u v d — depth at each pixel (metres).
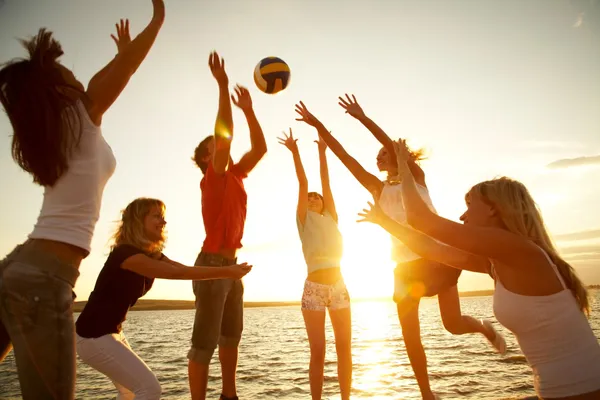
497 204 2.42
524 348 2.35
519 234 2.35
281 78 4.59
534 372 2.32
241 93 4.17
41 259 1.81
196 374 3.46
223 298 3.61
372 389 13.34
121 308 3.06
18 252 1.85
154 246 3.26
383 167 4.21
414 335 3.59
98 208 2.05
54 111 1.84
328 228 4.36
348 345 4.16
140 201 3.27
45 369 1.73
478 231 2.33
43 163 1.82
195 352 3.49
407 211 2.49
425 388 3.52
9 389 13.55
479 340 30.20
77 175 1.92
